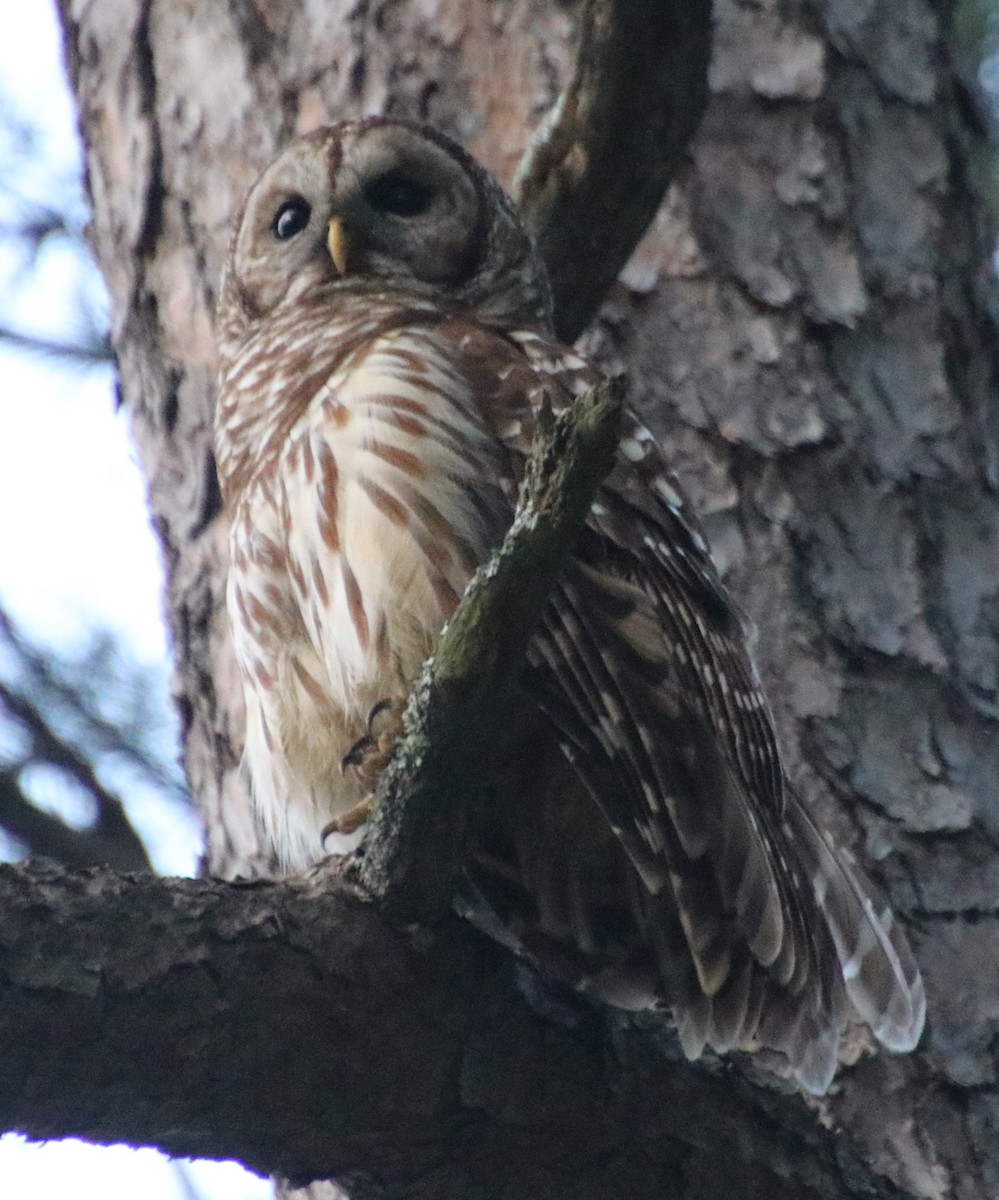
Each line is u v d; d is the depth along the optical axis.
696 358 8.73
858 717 8.17
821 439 8.58
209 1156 5.88
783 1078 7.17
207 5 9.89
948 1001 7.71
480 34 9.30
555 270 8.25
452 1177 6.21
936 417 8.81
